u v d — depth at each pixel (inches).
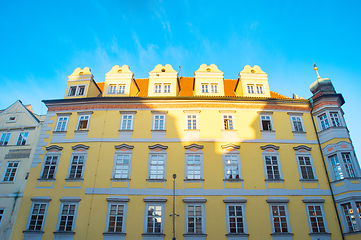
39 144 879.7
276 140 875.4
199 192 786.2
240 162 833.5
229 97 921.5
